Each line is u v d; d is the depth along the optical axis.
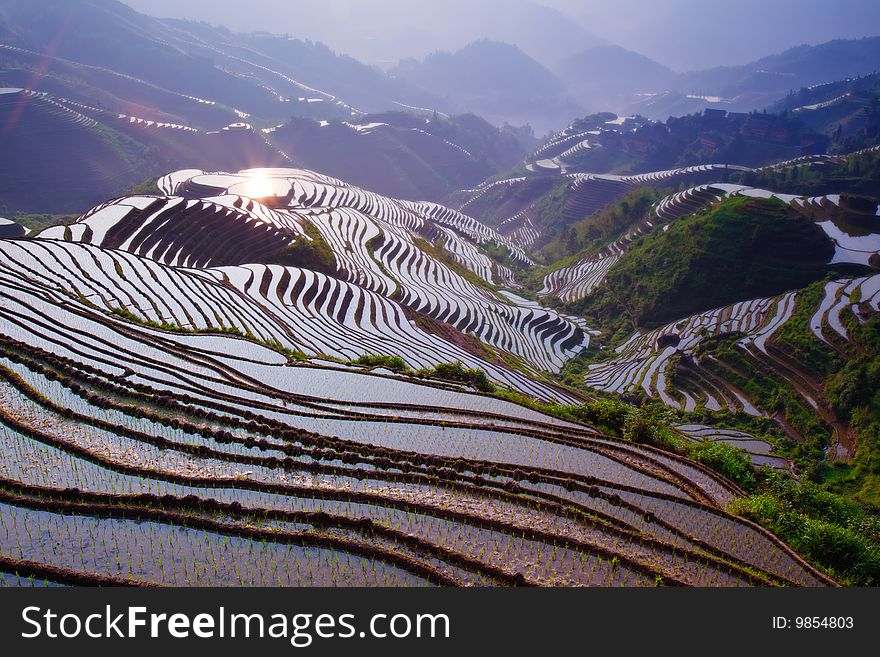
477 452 24.25
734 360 64.38
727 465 28.22
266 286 56.75
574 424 30.00
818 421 52.69
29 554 14.86
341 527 17.09
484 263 134.00
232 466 20.23
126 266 48.16
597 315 98.25
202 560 15.23
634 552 17.97
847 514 26.94
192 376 28.30
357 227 102.19
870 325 58.88
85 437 20.55
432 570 15.44
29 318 30.34
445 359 50.22
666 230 101.06
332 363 36.47
